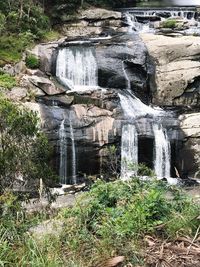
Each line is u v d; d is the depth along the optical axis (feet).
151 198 20.07
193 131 58.49
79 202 20.81
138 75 66.23
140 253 17.02
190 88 64.75
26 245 17.01
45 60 64.85
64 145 54.24
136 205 19.85
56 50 66.28
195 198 23.03
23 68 62.23
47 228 19.81
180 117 60.23
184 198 21.84
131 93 65.26
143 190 21.59
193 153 58.34
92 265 16.55
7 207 20.26
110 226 18.74
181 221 18.98
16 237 17.74
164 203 20.45
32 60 63.46
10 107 30.30
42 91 57.72
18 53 65.57
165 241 17.76
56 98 57.26
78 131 55.01
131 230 18.37
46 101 56.65
